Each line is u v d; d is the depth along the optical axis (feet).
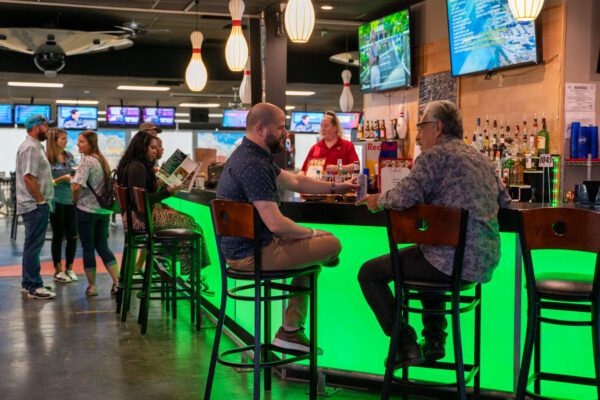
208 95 61.11
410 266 10.66
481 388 12.53
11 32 34.60
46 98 66.28
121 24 37.37
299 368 13.93
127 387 13.51
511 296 12.23
